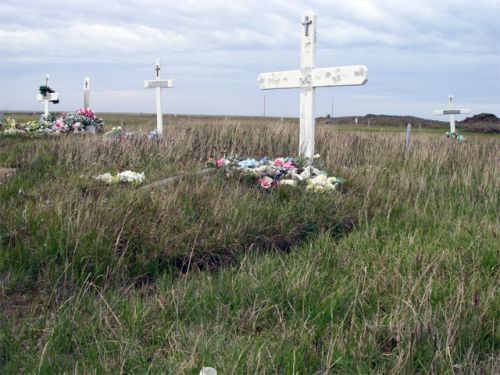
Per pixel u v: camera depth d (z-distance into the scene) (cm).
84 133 839
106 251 254
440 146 644
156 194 324
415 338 177
